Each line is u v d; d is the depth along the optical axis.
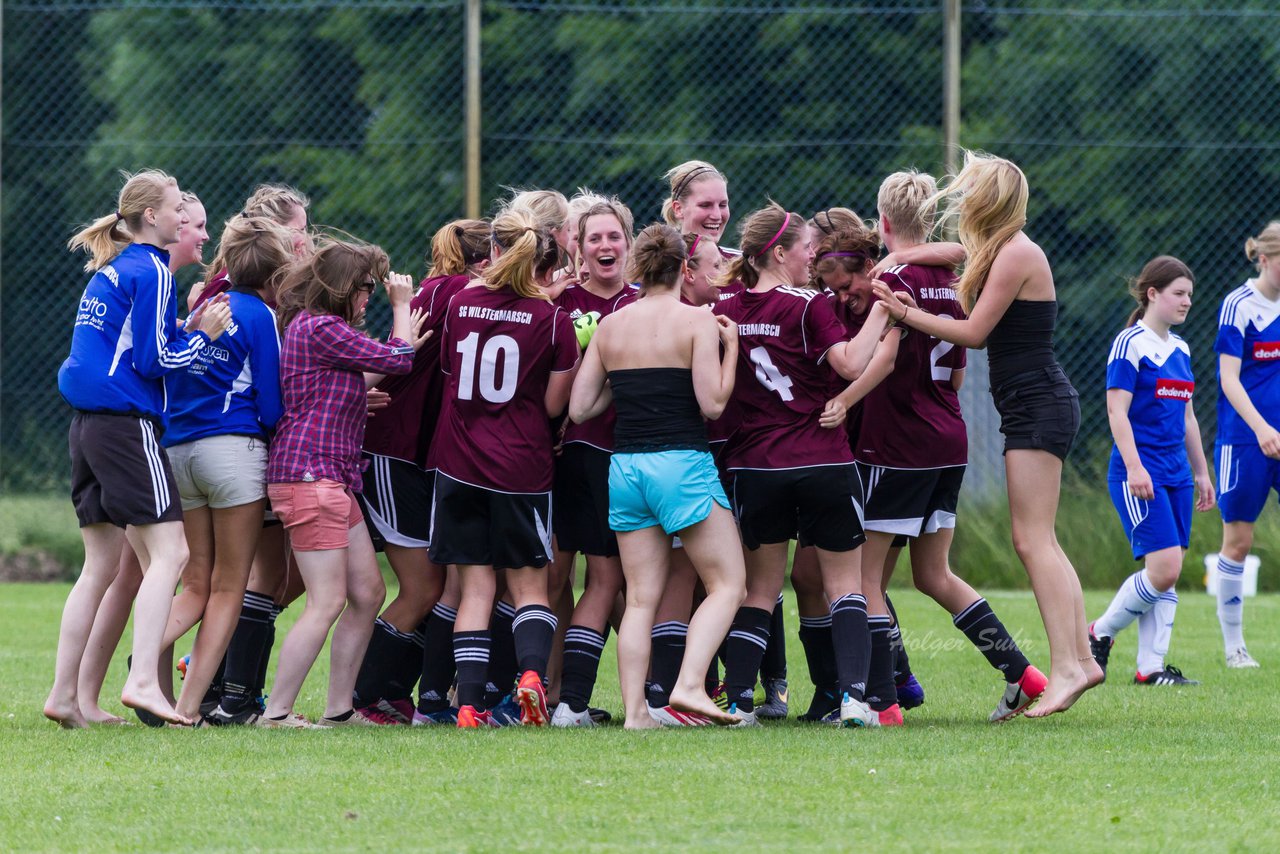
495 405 20.62
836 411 20.12
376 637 21.94
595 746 18.33
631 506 20.11
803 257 21.00
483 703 20.81
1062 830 14.03
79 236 20.39
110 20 55.50
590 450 21.38
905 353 20.84
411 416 21.86
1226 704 23.16
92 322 19.78
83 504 19.98
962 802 15.12
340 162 53.06
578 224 22.41
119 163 53.84
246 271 21.02
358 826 14.20
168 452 20.55
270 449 20.56
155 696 19.75
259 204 23.53
